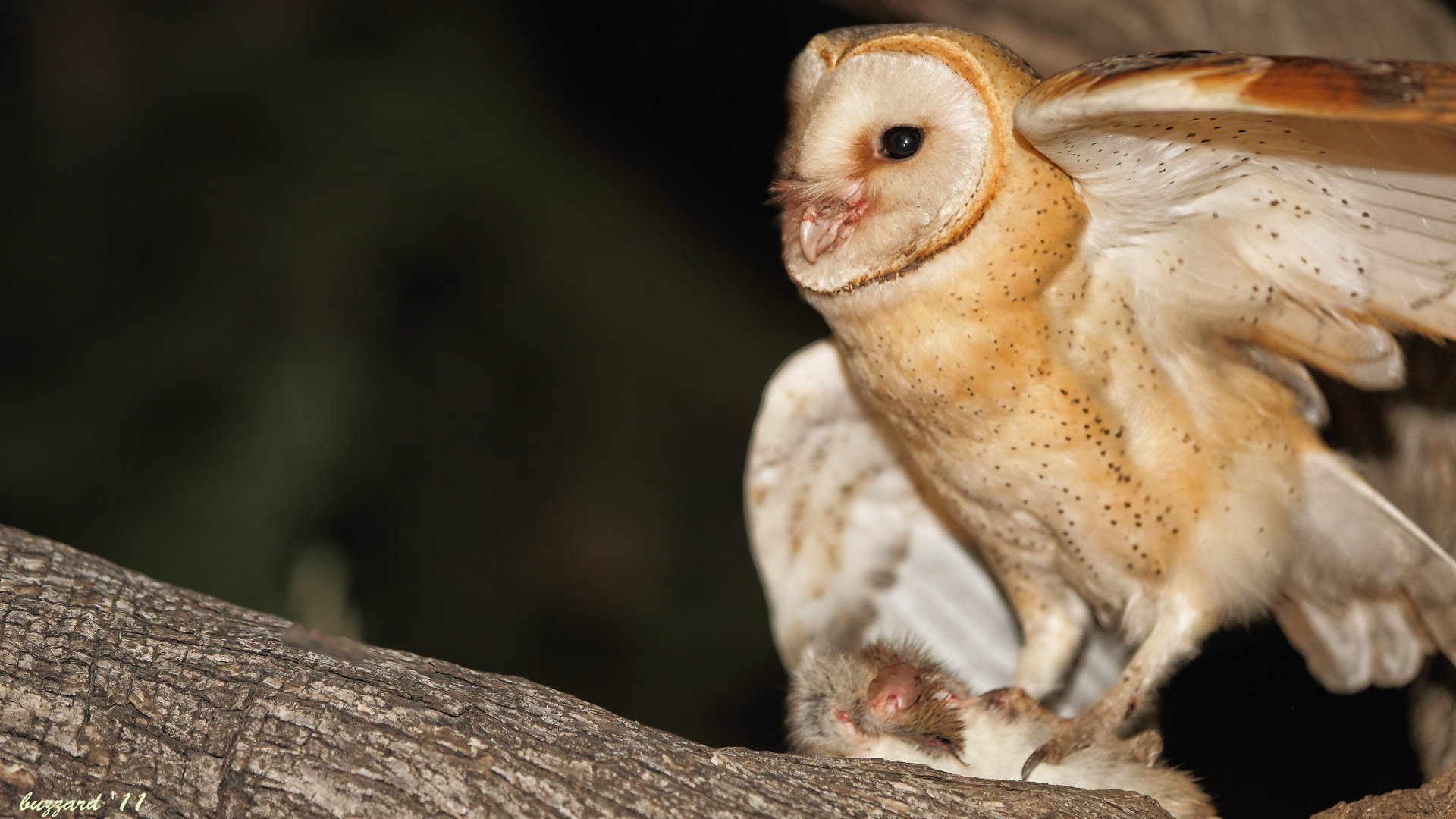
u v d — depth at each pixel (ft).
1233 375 10.93
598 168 15.24
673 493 14.99
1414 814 10.79
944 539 11.26
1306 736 11.40
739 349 15.37
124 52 15.23
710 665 14.42
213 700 10.62
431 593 14.26
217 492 12.88
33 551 10.72
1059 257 10.89
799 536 11.26
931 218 10.91
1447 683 11.15
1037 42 11.43
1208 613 10.97
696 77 14.93
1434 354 11.07
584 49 14.90
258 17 14.69
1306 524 10.96
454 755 10.58
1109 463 10.94
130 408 13.43
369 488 13.62
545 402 15.05
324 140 14.47
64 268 14.12
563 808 10.57
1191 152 10.80
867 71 10.94
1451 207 10.76
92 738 10.61
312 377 13.50
